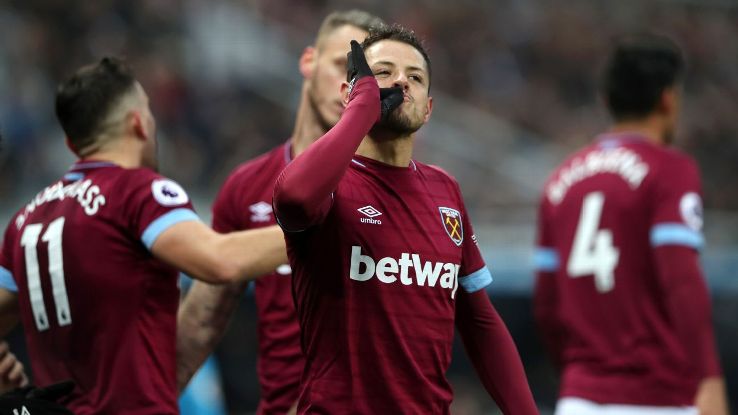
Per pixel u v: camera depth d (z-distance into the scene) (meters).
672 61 18.22
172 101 47.59
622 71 18.20
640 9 68.00
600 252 17.50
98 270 13.48
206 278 13.33
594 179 17.86
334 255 11.19
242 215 16.38
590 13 66.19
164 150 44.88
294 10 59.28
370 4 60.88
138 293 13.59
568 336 17.94
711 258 35.03
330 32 16.19
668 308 16.34
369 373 11.15
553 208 18.64
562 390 17.92
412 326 11.27
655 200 16.97
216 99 49.72
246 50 54.69
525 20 63.31
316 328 11.33
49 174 43.78
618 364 17.09
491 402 33.06
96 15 50.91
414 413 11.24
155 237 13.44
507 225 41.75
